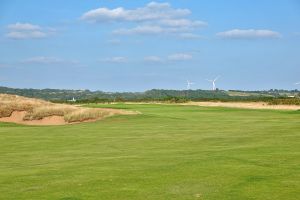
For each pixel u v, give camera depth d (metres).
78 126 45.47
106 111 59.03
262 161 21.03
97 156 24.52
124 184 16.80
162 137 33.53
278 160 21.25
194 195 15.11
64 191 15.91
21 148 28.91
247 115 58.72
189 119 51.94
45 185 16.91
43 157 24.73
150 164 20.97
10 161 23.45
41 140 33.06
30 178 18.25
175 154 24.39
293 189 15.62
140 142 30.88
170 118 53.28
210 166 19.94
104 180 17.53
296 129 36.56
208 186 16.25
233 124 43.62
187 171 18.94
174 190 15.80
